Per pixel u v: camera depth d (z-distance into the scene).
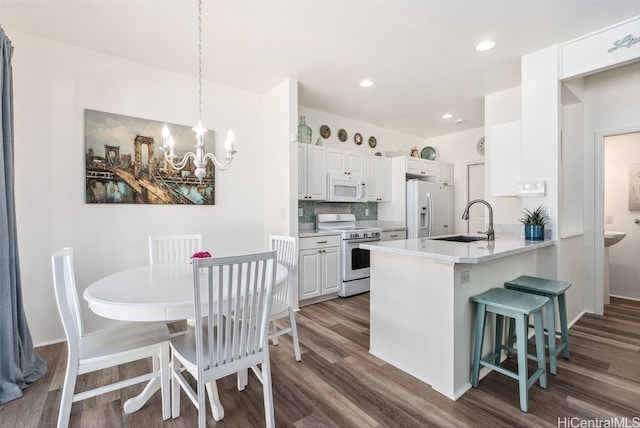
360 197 4.36
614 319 3.00
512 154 2.95
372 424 1.57
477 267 1.99
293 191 3.38
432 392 1.85
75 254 2.59
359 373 2.07
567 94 2.91
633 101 2.88
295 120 3.34
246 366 1.47
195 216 3.21
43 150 2.46
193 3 2.04
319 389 1.88
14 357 1.89
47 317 2.47
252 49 2.66
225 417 1.65
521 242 2.49
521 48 2.65
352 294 3.92
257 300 1.52
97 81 2.69
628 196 3.77
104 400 1.80
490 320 2.09
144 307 1.32
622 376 1.97
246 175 3.58
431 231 4.78
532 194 2.72
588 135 3.14
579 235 3.06
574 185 3.21
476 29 2.37
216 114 3.37
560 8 2.11
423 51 2.70
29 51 2.41
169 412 1.64
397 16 2.20
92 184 2.64
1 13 2.14
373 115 4.48
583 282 3.20
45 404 1.75
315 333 2.73
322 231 3.93
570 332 2.68
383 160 4.80
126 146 2.81
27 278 2.40
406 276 2.08
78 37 2.46
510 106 3.51
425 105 4.04
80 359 1.44
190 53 2.72
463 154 5.28
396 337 2.15
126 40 2.51
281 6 2.09
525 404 1.64
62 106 2.54
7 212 1.90
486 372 2.05
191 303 1.36
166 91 3.04
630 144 3.76
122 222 2.80
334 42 2.55
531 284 2.18
